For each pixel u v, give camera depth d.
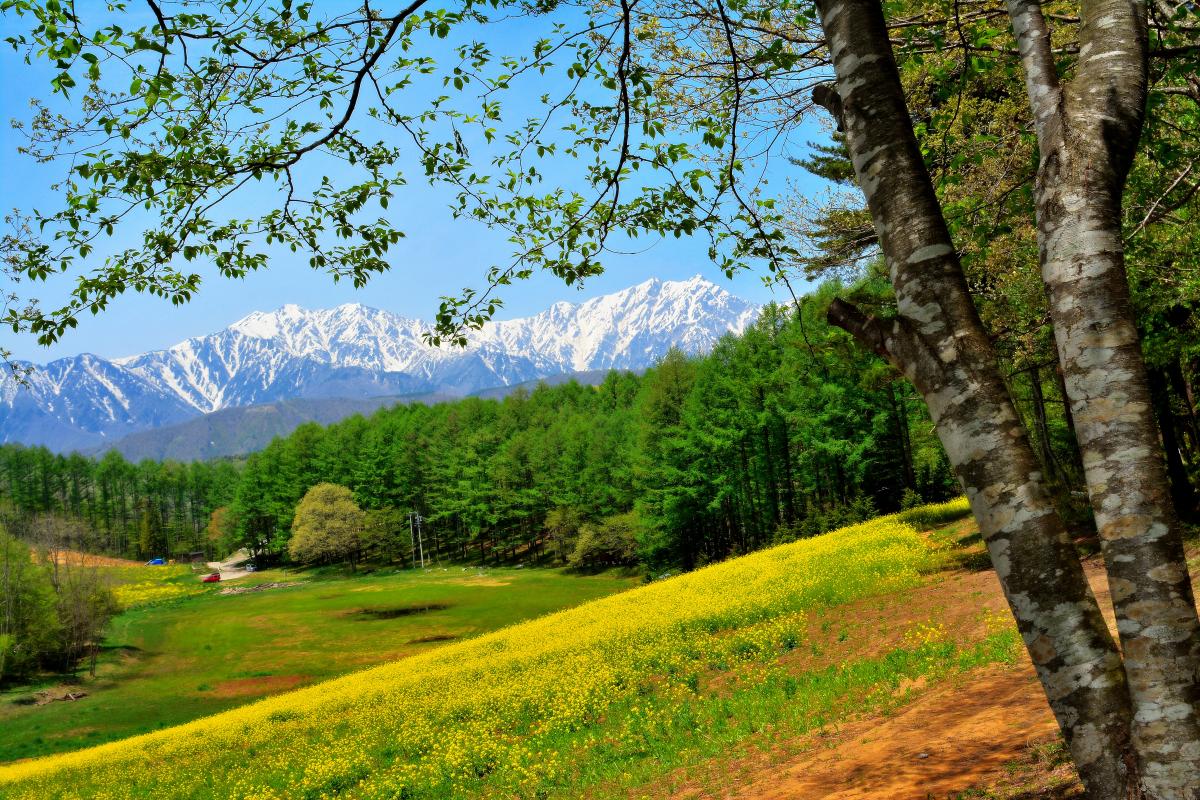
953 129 7.14
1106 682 2.41
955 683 10.06
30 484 139.62
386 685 22.70
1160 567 2.36
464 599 57.50
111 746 24.50
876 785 6.67
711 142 5.02
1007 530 2.54
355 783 14.28
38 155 4.17
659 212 5.07
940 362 2.67
